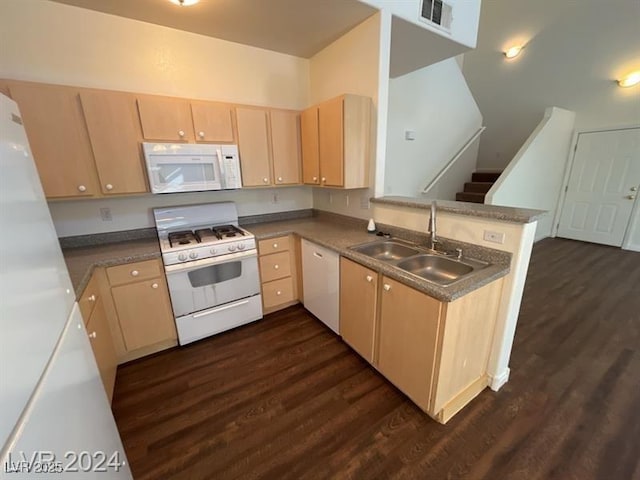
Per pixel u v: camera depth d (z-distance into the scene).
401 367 1.68
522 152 4.04
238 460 1.42
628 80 3.73
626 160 4.28
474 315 1.52
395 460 1.39
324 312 2.42
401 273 1.57
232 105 2.33
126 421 1.64
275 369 2.04
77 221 2.19
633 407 1.64
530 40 3.80
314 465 1.38
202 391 1.85
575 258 4.09
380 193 2.50
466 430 1.54
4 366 0.53
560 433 1.50
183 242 2.22
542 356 2.08
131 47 2.16
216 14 2.07
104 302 1.91
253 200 2.99
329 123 2.34
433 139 4.55
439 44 2.60
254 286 2.51
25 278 0.68
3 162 0.69
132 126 1.99
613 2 3.04
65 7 1.92
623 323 2.47
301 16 2.13
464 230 1.80
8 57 1.82
